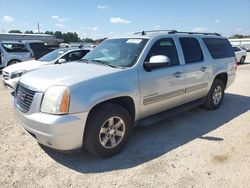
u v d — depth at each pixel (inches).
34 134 149.2
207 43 248.4
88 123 152.6
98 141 155.2
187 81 216.4
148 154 167.8
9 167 150.9
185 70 212.1
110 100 163.3
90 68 173.9
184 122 227.3
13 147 175.8
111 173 145.9
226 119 235.8
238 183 135.9
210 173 144.8
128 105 175.8
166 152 170.2
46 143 147.0
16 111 164.9
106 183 136.7
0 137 191.9
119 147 167.3
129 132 172.4
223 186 133.4
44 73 166.6
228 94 344.2
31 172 146.3
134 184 135.6
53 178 140.9
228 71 272.7
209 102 255.9
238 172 145.7
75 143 147.3
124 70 169.8
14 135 195.8
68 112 142.0
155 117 195.3
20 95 163.5
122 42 202.7
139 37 198.5
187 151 171.5
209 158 161.3
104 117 155.2
